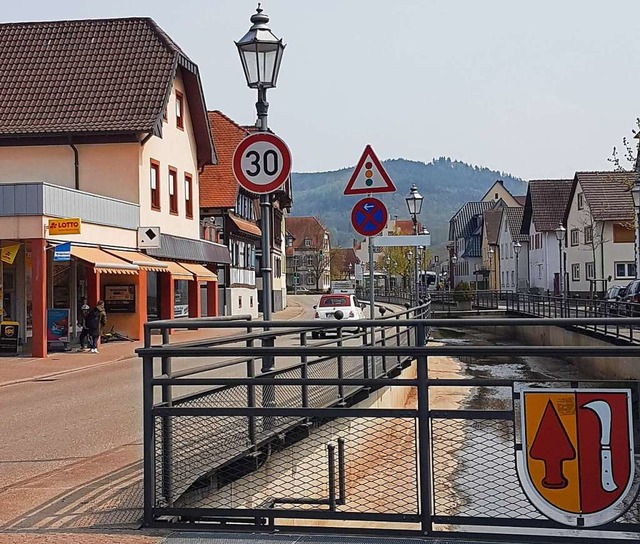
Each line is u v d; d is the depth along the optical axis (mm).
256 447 8352
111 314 34062
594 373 16250
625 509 5801
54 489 8031
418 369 6367
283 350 6590
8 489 8125
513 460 6395
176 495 7098
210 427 7719
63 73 37344
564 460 5918
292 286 146125
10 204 26078
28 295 30297
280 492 8070
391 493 7492
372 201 12133
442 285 107750
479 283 113188
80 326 32594
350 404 12812
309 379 6633
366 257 19922
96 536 6312
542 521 5988
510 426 6539
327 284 151750
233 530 6492
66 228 26406
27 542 6164
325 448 8258
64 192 27578
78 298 32656
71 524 6738
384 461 7512
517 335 48875
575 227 74500
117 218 31875
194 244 42125
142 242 33750
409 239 18797
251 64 10602
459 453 6809
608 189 69875
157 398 10133
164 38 38250
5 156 35531
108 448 10812
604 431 5863
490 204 125625
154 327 6879
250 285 57062
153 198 37562
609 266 68062
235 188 52031
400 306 61875
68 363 24922
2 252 27750
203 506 7555
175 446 7152
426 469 6316
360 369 13703
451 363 16375
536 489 5961
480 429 6770
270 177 10102
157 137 37656
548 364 20141
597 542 5871
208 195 51781
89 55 38000
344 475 7168
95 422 13281
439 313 54750
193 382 6754
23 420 13859
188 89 42375
